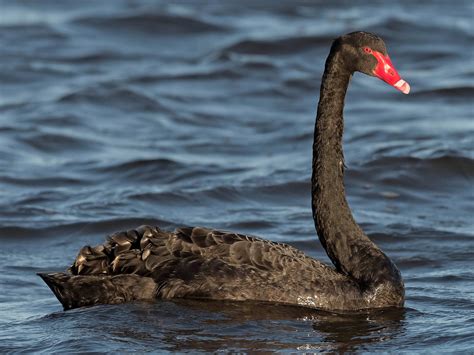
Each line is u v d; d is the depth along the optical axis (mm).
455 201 17266
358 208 16766
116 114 23234
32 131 21172
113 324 10266
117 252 10781
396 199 17344
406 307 11406
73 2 34188
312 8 34188
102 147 20828
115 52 28688
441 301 11789
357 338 10266
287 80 25938
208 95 25016
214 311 10531
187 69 27000
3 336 10383
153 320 10328
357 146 20359
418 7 34062
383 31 30203
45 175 18656
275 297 10695
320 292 10805
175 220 15812
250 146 21047
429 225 15594
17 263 13805
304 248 14625
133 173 18797
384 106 24031
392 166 18484
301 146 20906
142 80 25828
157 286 10656
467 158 18562
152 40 30188
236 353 9734
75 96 23875
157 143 21203
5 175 18469
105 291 10656
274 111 24031
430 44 29469
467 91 24547
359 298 10977
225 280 10633
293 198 17484
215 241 10844
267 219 16031
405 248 14539
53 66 27062
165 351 9742
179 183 18203
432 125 22000
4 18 31781
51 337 10164
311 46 28953
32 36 29844
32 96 24422
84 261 10828
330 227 11430
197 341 9969
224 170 18953
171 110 23625
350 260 11273
